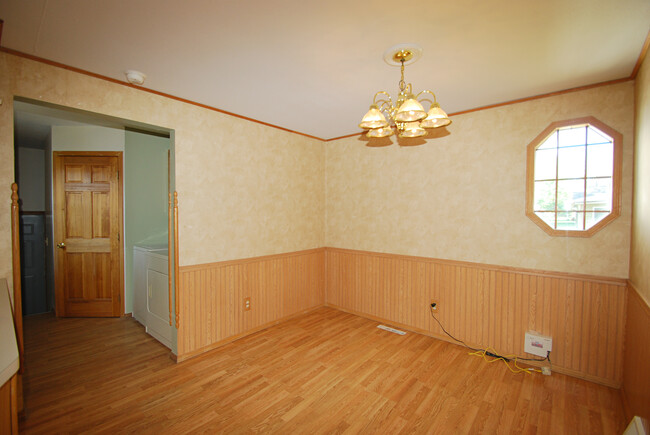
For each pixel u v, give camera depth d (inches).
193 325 111.8
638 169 81.7
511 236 110.7
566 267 100.4
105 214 152.2
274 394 88.3
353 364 106.0
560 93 100.3
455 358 111.0
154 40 70.6
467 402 85.0
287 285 149.9
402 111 62.1
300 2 56.8
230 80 92.5
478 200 118.0
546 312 103.7
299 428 74.6
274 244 143.3
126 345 120.3
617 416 79.0
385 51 75.7
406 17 61.9
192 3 56.9
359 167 156.8
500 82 93.7
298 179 155.6
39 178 196.4
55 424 74.7
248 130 130.8
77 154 149.7
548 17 61.5
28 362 106.4
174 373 99.5
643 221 75.1
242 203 128.8
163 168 168.1
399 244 141.3
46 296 174.9
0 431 36.0
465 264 121.0
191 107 110.8
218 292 120.0
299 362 107.3
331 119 132.4
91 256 151.9
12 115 75.1
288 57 78.7
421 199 133.7
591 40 70.0
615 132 91.3
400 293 140.7
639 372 71.2
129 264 155.7
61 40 70.4
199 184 113.7
